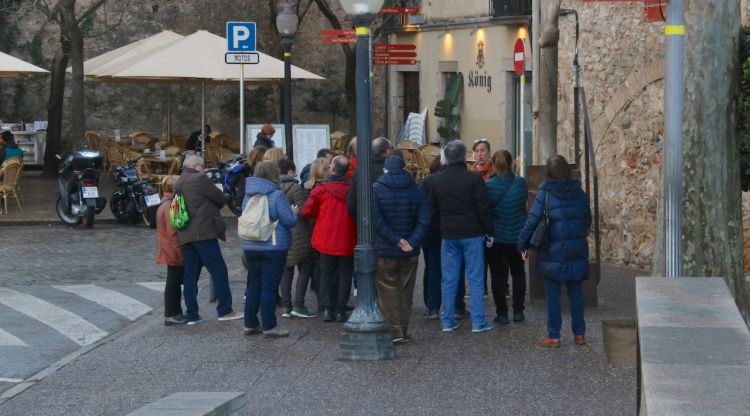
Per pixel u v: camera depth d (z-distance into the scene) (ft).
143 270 66.49
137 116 141.08
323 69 145.07
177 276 48.96
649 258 61.46
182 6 141.08
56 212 93.40
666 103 32.89
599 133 65.05
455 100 125.18
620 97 63.10
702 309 23.93
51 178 124.06
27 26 135.85
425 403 34.45
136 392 37.35
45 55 136.36
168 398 23.84
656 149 60.64
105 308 54.49
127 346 44.52
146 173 99.04
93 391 37.78
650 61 60.64
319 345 43.73
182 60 98.73
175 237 48.39
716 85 38.78
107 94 139.95
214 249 48.39
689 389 17.13
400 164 43.60
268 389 36.88
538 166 52.70
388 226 42.91
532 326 46.32
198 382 38.32
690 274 39.73
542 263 41.68
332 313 48.67
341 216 47.62
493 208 46.32
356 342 40.75
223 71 98.58
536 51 62.23
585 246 41.70
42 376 40.91
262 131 85.05
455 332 45.44
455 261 44.98
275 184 44.98
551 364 39.22
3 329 49.39
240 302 54.75
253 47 79.87
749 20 53.72
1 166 98.94
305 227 49.37
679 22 32.58
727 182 39.34
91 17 137.69
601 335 43.96
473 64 122.62
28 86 136.77
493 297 48.78
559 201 41.32
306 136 84.94
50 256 71.56
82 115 104.99
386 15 132.77
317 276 51.34
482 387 36.24
